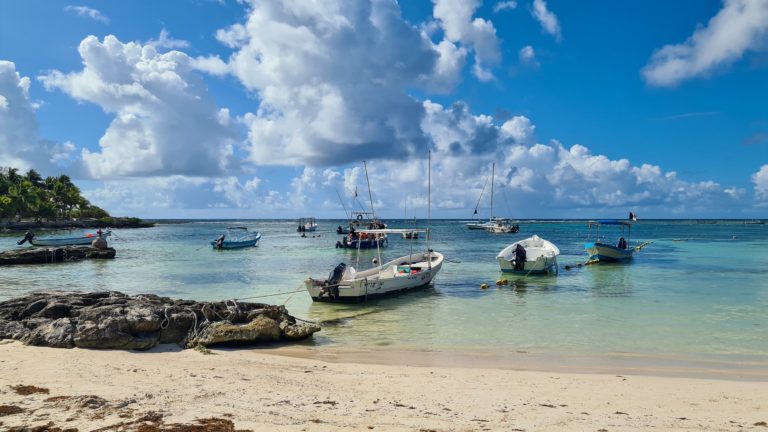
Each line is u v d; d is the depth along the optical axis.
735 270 33.34
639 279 29.02
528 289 25.33
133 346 12.47
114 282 29.11
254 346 13.89
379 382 10.09
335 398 8.82
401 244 66.31
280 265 39.06
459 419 7.79
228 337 13.55
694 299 21.80
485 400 8.92
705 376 11.05
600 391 9.62
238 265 39.00
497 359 12.59
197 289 26.16
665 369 11.63
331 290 21.30
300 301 22.31
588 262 37.28
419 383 10.06
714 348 13.67
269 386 9.52
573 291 24.53
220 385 9.45
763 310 19.16
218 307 15.14
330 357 12.77
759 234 92.38
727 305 20.25
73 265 39.22
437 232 105.19
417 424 7.46
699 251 50.44
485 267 35.81
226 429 6.98
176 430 6.88
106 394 8.51
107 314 12.98
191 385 9.38
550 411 8.32
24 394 8.32
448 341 14.66
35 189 110.12
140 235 96.31
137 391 8.77
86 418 7.28
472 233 99.62
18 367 10.09
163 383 9.43
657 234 93.88
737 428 7.59
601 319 17.70
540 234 95.44
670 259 41.50
